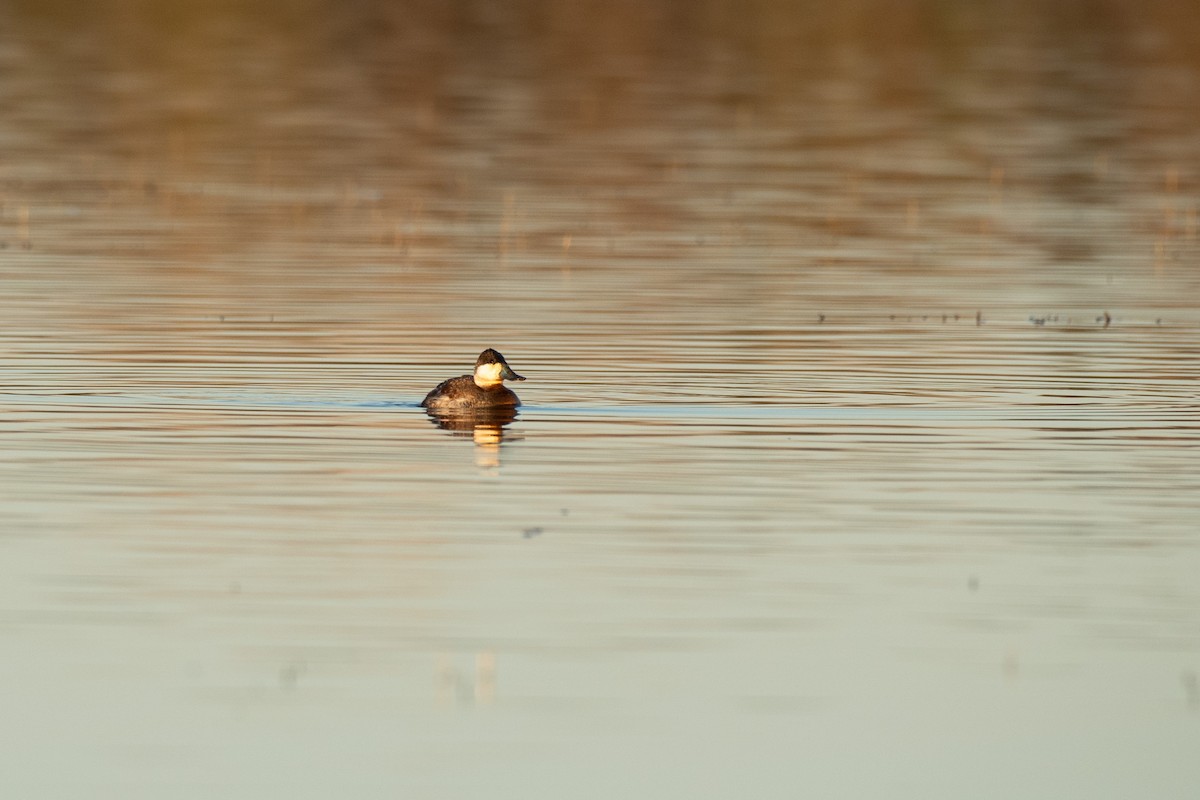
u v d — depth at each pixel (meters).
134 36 107.81
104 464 33.91
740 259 57.22
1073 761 22.47
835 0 125.94
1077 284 53.88
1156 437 36.38
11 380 40.44
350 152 76.94
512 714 23.36
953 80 96.81
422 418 37.69
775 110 87.81
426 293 51.34
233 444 35.41
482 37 108.81
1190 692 24.11
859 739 22.89
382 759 22.23
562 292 51.66
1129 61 103.31
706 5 122.12
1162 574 28.22
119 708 23.42
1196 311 49.91
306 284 52.50
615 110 87.25
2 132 79.88
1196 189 71.00
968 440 36.09
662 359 43.28
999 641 25.66
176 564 28.38
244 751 22.42
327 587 27.41
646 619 26.25
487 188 69.44
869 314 49.06
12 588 27.30
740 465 34.16
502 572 28.11
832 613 26.56
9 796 21.34
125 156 75.50
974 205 67.31
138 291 51.03
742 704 23.72
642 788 21.66
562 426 37.09
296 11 118.19
